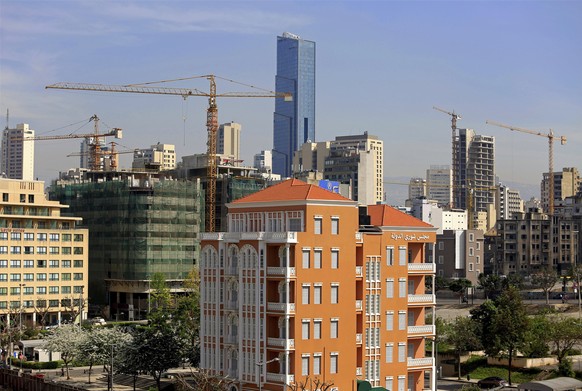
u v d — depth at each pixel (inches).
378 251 6811.0
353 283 6594.5
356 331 6648.6
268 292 6392.7
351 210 6614.2
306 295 6368.1
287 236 6279.5
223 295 6766.7
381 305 6801.2
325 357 6422.2
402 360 6904.5
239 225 6820.9
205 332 6899.6
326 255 6471.5
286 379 6230.3
